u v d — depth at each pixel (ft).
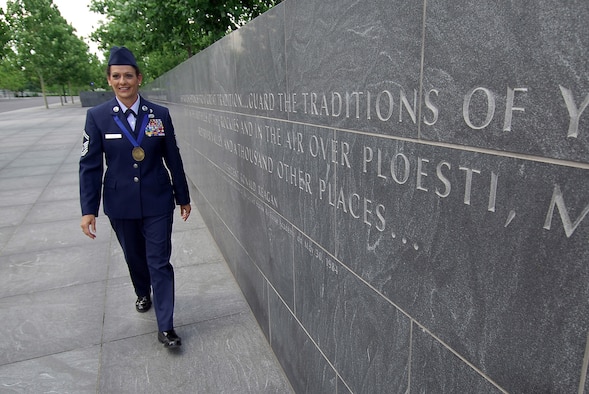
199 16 22.81
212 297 12.85
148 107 10.13
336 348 6.80
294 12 6.91
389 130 4.80
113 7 29.96
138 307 12.07
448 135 3.92
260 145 9.53
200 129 18.03
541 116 3.02
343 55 5.58
